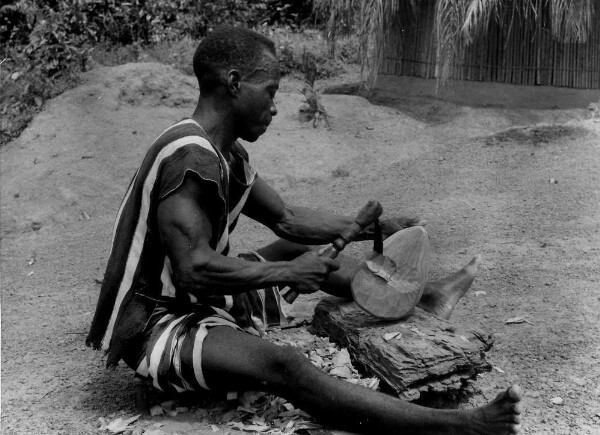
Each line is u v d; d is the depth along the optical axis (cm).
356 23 862
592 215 539
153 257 312
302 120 848
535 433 300
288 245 379
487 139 717
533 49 837
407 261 341
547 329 386
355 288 338
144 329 312
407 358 309
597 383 334
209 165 297
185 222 292
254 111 317
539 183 608
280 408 317
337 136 814
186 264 293
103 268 561
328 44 916
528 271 461
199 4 1059
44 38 939
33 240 656
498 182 624
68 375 377
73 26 1005
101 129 831
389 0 845
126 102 888
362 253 523
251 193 361
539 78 843
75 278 543
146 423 317
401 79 900
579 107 829
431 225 557
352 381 325
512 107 839
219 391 321
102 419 325
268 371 293
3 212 707
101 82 897
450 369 310
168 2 1066
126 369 382
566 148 669
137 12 1056
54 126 840
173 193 295
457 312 416
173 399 333
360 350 334
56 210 706
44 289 523
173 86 906
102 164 774
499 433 268
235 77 312
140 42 1037
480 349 321
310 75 899
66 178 746
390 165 714
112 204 716
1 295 517
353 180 693
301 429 298
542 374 344
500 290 440
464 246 513
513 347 371
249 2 1104
